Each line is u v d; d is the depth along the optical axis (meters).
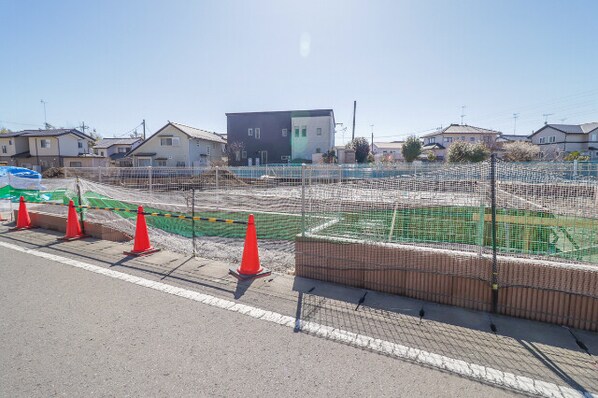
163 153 34.22
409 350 2.46
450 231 4.03
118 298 3.39
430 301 3.36
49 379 2.12
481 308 3.15
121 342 2.55
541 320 2.93
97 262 4.61
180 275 4.09
